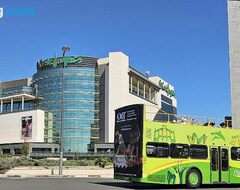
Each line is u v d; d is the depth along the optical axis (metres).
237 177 21.50
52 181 25.44
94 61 138.62
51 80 138.88
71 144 130.25
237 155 21.80
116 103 130.88
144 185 22.55
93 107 134.50
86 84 135.62
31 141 128.50
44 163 48.66
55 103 136.12
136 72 141.75
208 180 20.39
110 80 132.75
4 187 19.02
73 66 136.62
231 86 48.06
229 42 49.47
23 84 155.38
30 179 28.48
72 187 19.28
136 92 148.62
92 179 29.55
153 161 18.73
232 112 47.22
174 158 19.45
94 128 133.00
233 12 50.16
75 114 132.62
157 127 19.22
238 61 48.47
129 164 19.23
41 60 144.88
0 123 138.00
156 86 162.25
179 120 20.39
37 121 129.12
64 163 50.88
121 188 19.36
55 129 133.50
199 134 20.61
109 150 125.50
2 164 38.56
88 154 121.38
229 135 21.78
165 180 18.98
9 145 130.50
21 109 143.25
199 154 20.36
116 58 133.88
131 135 19.44
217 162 20.94
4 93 152.75
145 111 19.05
